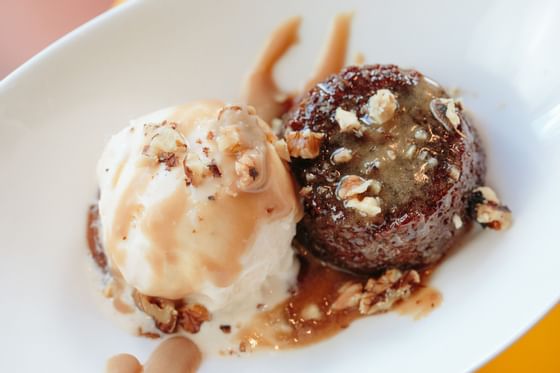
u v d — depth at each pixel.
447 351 0.22
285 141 0.25
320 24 0.28
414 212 0.24
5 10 0.35
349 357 0.24
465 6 0.27
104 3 0.35
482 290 0.24
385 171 0.24
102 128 0.27
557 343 0.24
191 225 0.23
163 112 0.25
